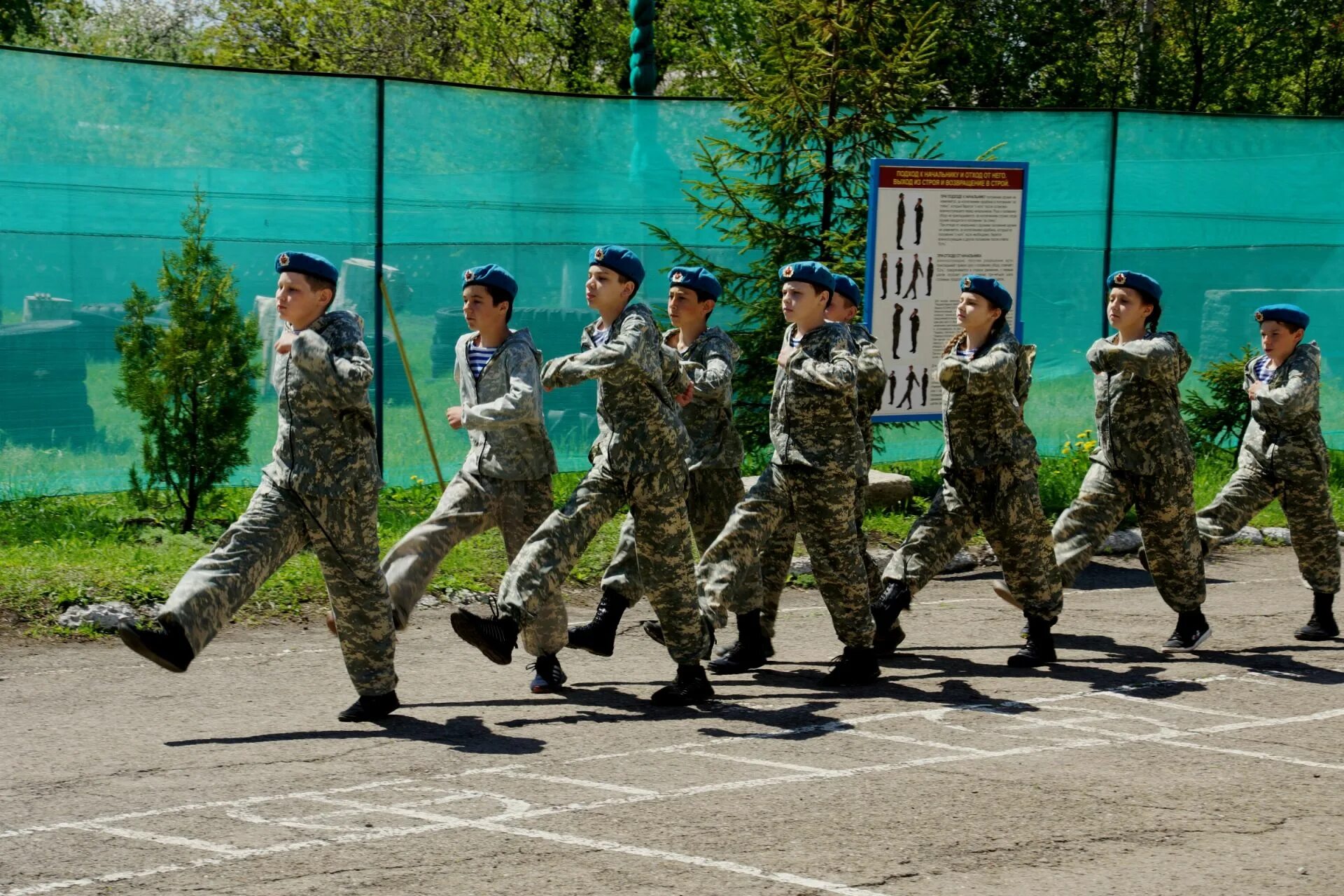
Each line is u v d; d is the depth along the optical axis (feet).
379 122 44.52
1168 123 56.65
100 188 42.27
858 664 28.60
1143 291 31.01
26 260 40.98
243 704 26.35
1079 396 55.62
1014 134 54.03
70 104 41.65
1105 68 115.24
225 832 19.27
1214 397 56.39
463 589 35.40
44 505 40.70
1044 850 19.27
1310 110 118.52
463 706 26.48
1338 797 21.91
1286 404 32.81
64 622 31.01
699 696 26.86
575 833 19.48
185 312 39.29
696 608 26.50
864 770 22.71
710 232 49.19
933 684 28.76
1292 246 58.59
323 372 23.43
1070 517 31.89
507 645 25.17
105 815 19.94
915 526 31.12
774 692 28.04
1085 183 54.90
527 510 27.07
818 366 27.07
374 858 18.39
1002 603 37.45
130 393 39.22
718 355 29.73
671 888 17.61
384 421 44.88
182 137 43.32
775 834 19.60
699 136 48.37
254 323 40.11
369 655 24.99
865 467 28.14
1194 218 57.47
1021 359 29.58
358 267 45.09
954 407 29.63
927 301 43.52
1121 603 37.78
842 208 47.32
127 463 42.29
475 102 46.44
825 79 46.37
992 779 22.35
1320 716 26.68
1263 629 34.37
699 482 30.09
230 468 40.01
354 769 22.33
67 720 25.03
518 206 47.37
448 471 46.68
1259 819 20.79
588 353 25.31
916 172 42.80
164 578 33.71
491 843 19.02
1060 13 108.88
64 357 41.34
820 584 28.27
